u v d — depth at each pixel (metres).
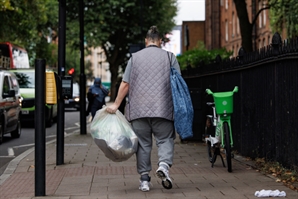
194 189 7.31
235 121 11.71
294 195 6.75
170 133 7.16
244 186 7.47
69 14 46.94
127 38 51.53
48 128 22.44
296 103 7.91
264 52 9.34
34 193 7.41
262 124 9.66
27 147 15.06
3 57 30.69
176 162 10.27
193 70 16.14
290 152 8.23
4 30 33.56
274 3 21.03
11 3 31.22
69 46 47.97
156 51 7.18
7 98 16.33
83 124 17.44
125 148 6.91
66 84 10.20
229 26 56.25
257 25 44.62
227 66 12.04
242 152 11.08
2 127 15.80
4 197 7.35
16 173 9.62
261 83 9.70
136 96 7.04
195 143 13.98
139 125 7.08
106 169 9.46
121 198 6.79
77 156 11.58
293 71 8.03
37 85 6.98
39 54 53.00
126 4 45.69
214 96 9.05
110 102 54.69
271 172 8.59
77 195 7.07
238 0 19.66
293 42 7.97
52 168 9.80
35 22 34.66
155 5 48.25
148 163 7.22
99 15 45.84
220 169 9.21
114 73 55.41
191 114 6.90
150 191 7.21
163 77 7.05
